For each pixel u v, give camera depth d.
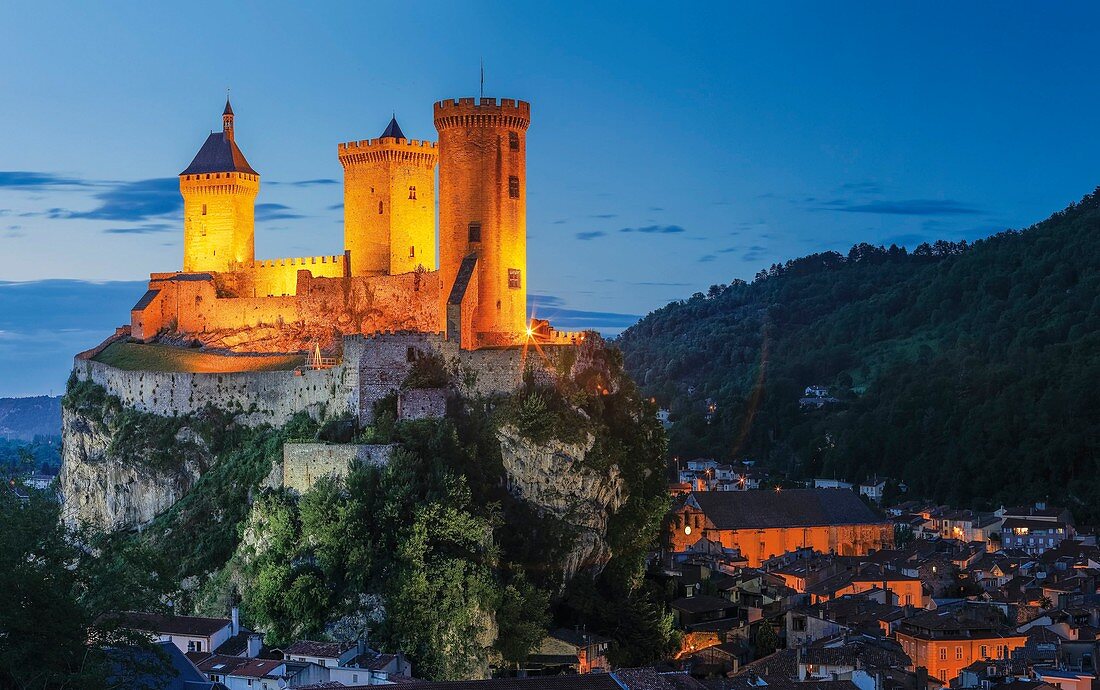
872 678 182.38
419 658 198.88
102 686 122.06
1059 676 188.00
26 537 125.44
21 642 119.69
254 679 174.50
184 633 191.88
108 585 131.12
